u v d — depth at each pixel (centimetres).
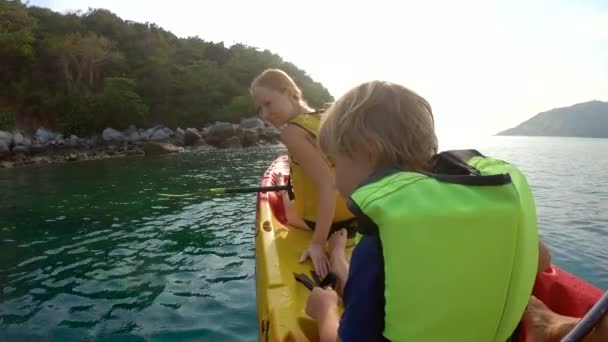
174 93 4666
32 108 3775
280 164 548
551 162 1742
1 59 3906
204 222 644
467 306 92
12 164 2039
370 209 93
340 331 101
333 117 111
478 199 92
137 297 376
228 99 5147
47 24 4847
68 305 365
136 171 1506
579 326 97
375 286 94
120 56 4581
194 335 309
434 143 108
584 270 412
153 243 541
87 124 3681
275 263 224
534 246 100
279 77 236
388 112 103
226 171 1431
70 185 1155
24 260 491
